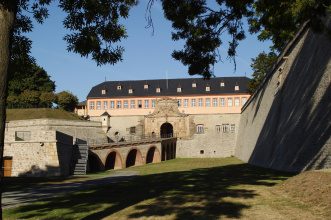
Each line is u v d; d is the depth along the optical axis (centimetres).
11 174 2703
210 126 7919
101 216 973
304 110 2288
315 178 1227
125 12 1334
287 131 2609
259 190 1373
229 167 3566
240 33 1698
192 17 1647
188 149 7744
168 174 2689
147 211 1023
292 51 2886
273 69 3441
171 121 7912
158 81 8619
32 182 2100
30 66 1432
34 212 1055
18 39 1350
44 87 7725
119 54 1338
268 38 3111
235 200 1150
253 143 4344
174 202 1162
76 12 1270
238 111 7956
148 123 7969
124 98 8250
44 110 5928
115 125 8131
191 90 8262
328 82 1948
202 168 3600
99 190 1617
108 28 1322
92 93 8412
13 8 648
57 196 1434
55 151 2659
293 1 1465
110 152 4094
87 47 1291
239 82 8231
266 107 3722
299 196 1102
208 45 1694
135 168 4159
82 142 3438
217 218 894
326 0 1276
